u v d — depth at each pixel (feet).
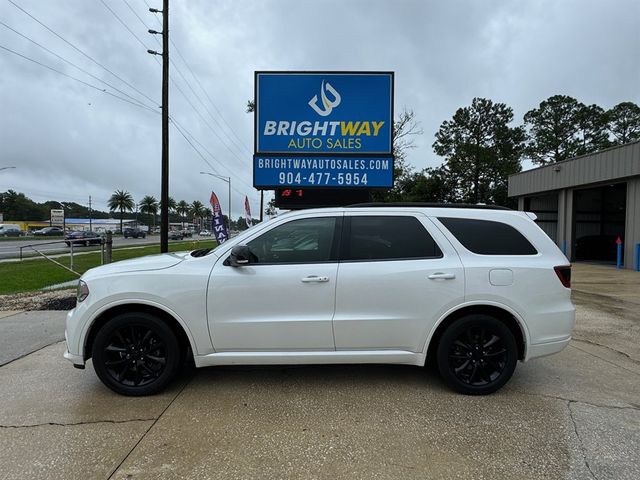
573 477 8.93
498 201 161.99
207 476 8.92
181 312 12.62
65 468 9.14
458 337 13.14
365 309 12.82
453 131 171.94
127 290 12.57
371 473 9.07
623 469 9.21
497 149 166.61
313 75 30.22
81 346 12.74
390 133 30.25
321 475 8.98
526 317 12.96
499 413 11.91
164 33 56.34
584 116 182.39
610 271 53.57
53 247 119.85
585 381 14.46
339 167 30.35
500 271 12.95
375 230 13.41
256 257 13.17
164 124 56.39
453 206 13.99
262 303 12.71
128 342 12.94
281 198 30.81
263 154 30.32
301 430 10.89
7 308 26.40
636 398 13.03
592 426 11.16
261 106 30.30
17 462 9.35
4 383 13.99
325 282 12.76
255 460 9.52
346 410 12.04
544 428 11.04
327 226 13.43
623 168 57.47
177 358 12.92
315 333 12.76
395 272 12.85
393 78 30.19
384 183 30.27
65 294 31.01
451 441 10.38
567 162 69.21
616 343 19.42
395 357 13.00
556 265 13.28
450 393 13.23
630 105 184.03
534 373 15.24
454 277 12.85
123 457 9.59
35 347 18.06
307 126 30.32
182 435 10.60
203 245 131.34
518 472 9.11
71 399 12.72
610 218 82.69
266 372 14.96
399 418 11.57
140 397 12.85
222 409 12.06
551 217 83.76
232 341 12.77
